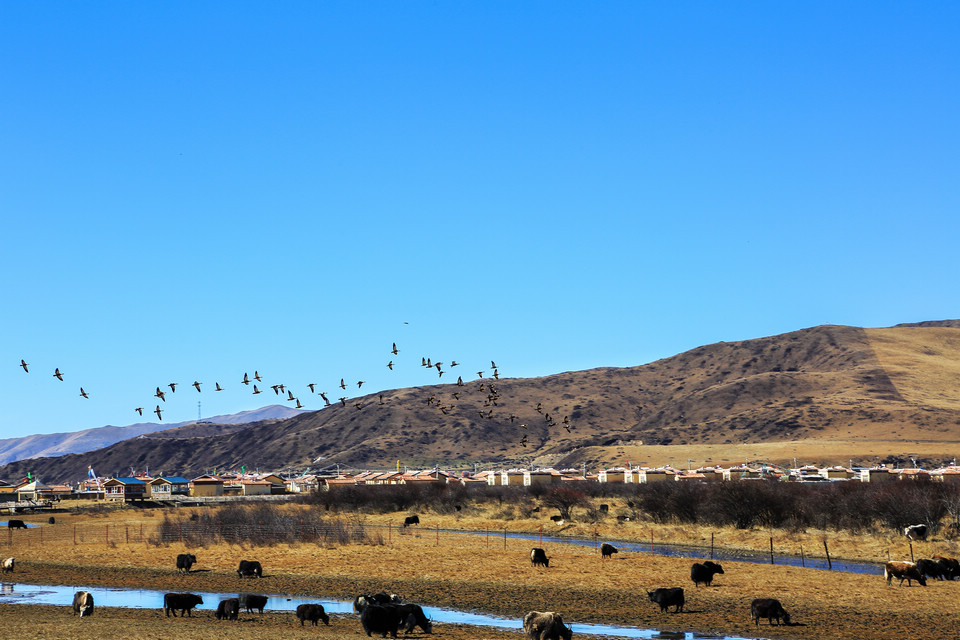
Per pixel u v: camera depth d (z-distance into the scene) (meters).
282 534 77.56
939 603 46.66
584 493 133.62
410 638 39.78
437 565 61.28
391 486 137.00
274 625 42.56
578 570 58.75
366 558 64.88
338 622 43.62
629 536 85.12
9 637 36.06
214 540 75.94
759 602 42.84
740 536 80.25
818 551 70.56
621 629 42.06
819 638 40.03
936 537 74.69
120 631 38.09
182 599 45.44
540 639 36.81
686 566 60.22
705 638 40.22
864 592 49.72
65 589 54.84
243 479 191.38
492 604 48.38
